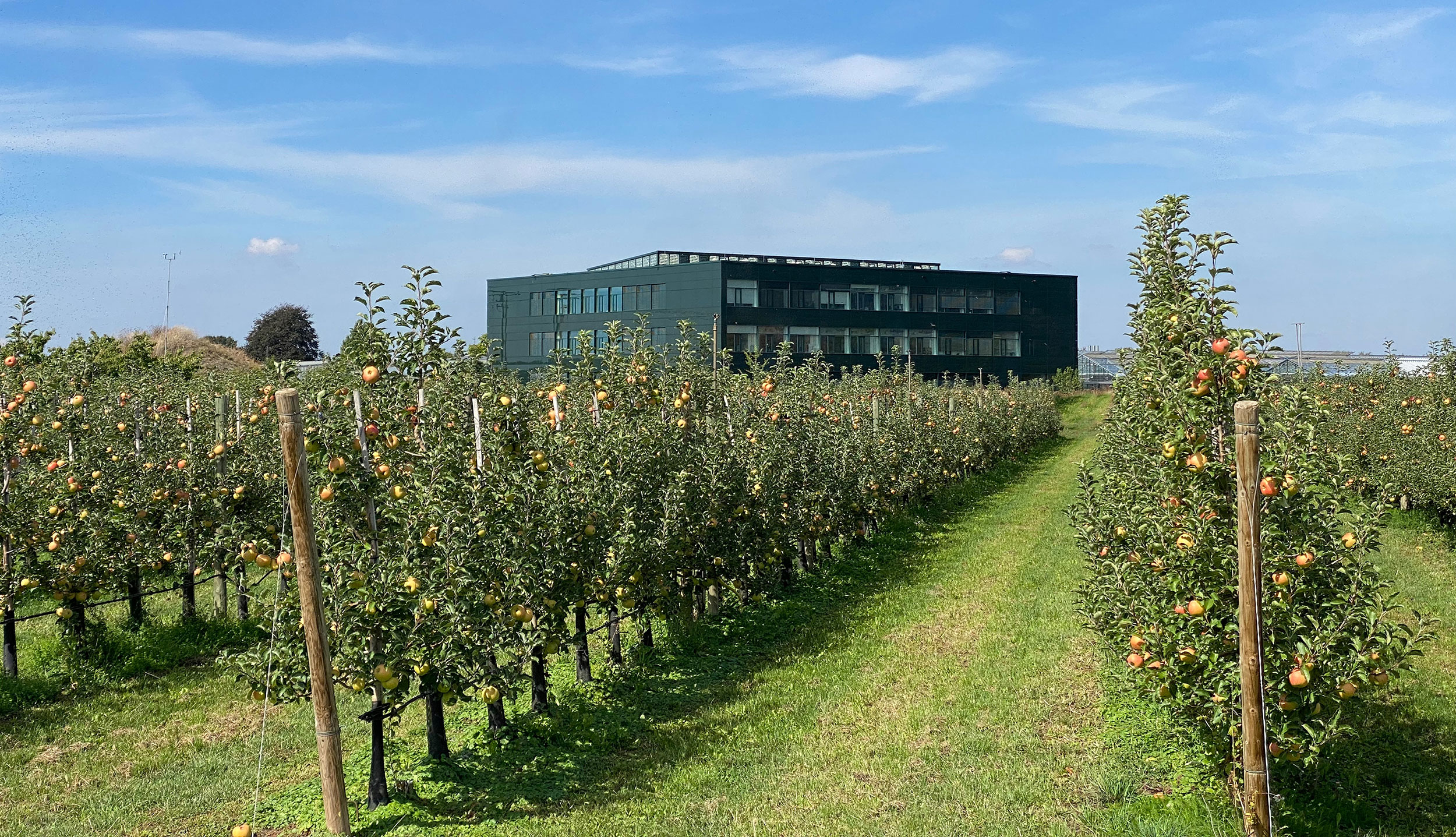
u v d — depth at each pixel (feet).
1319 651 19.81
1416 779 24.58
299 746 29.94
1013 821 23.11
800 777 26.43
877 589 50.42
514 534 28.22
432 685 25.43
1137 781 24.66
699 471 41.65
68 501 37.73
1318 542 20.49
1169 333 22.18
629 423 39.06
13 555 36.11
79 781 27.45
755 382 57.98
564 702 32.04
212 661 39.24
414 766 26.86
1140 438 30.19
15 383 37.04
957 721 30.14
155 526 41.83
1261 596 19.77
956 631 41.27
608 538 33.96
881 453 67.82
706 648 39.52
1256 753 19.17
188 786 26.96
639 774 26.89
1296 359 171.01
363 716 24.25
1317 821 22.24
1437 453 55.06
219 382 72.84
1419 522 59.31
